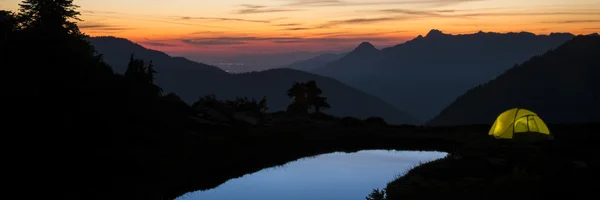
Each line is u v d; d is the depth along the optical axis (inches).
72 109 952.3
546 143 968.3
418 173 756.0
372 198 669.3
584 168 638.5
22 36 1117.1
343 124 1828.2
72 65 1108.5
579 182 566.6
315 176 927.0
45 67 1016.2
